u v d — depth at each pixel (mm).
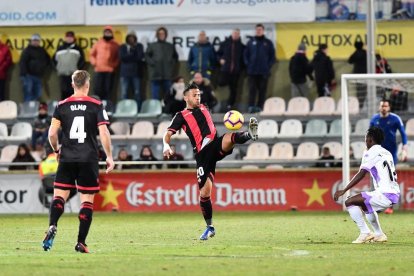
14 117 97188
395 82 83500
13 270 34438
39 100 98125
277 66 99000
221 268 34844
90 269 34625
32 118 97125
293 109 95188
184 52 99938
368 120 84750
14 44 101000
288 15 98812
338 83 98562
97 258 39062
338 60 98562
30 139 95375
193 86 49344
